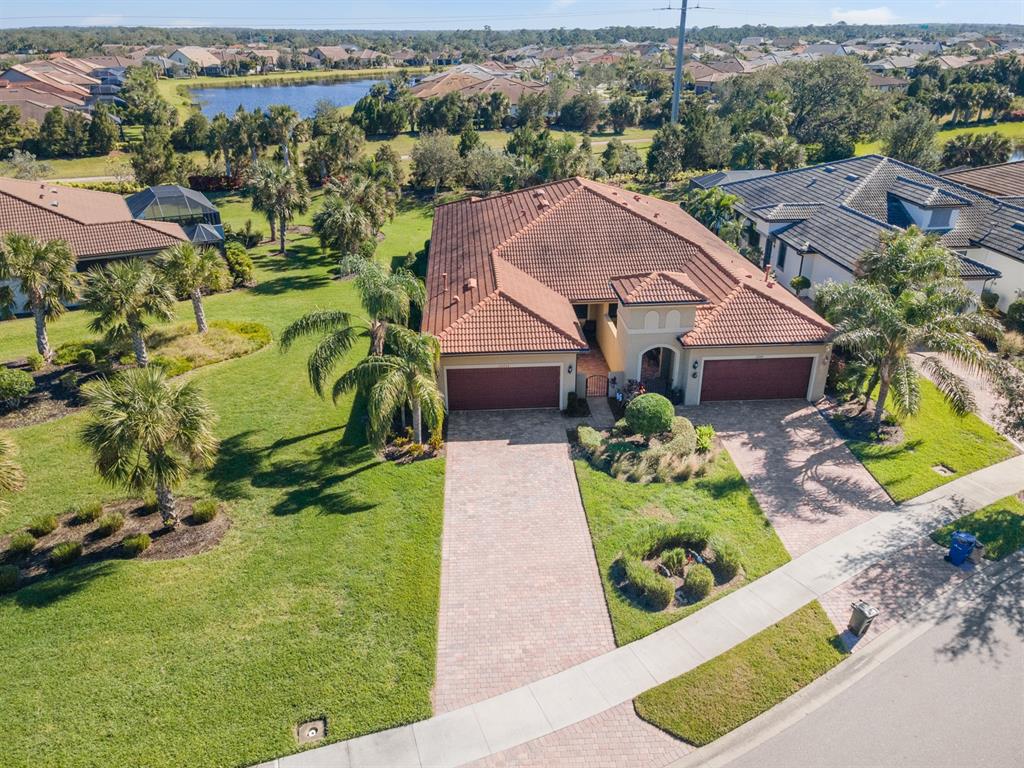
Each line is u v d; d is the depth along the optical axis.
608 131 110.88
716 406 28.56
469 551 20.19
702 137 72.56
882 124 83.88
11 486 18.14
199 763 13.95
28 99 109.75
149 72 154.38
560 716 15.11
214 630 17.17
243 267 44.91
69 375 29.80
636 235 35.66
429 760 14.12
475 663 16.47
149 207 49.84
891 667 16.33
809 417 27.55
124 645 16.72
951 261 28.45
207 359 32.44
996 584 18.80
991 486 23.00
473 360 27.22
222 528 20.94
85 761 13.97
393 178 67.81
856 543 20.41
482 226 40.06
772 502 22.31
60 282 30.12
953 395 23.09
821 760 14.16
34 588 18.53
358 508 21.91
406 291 25.20
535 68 189.88
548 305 30.17
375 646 16.78
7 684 15.66
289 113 76.88
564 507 22.14
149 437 18.45
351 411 28.03
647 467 23.80
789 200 48.69
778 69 103.69
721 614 17.86
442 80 127.69
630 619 17.72
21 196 44.12
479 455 25.02
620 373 29.56
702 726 14.84
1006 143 70.62
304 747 14.34
